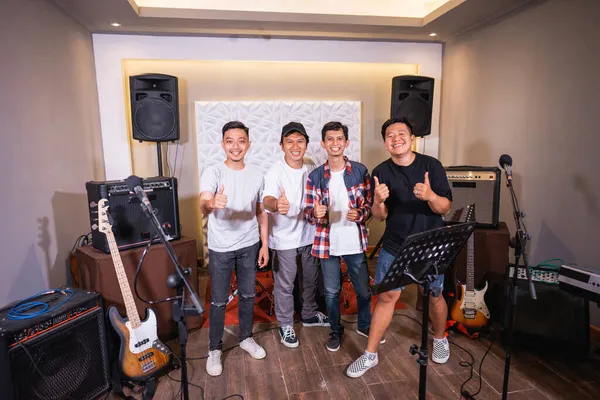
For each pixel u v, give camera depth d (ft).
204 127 13.62
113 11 10.57
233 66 13.66
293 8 12.25
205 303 10.87
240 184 7.34
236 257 7.54
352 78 14.43
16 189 7.85
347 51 13.99
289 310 8.38
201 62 13.47
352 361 7.95
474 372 7.52
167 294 8.50
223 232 7.23
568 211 9.45
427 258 5.31
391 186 7.06
